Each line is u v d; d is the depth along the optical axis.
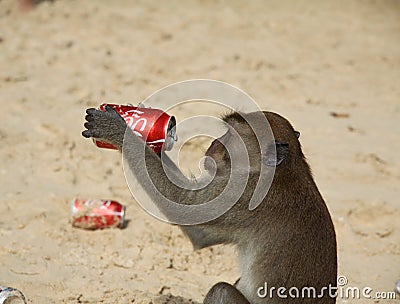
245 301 8.75
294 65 20.84
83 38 21.25
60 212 12.69
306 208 9.02
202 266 11.55
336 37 23.48
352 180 14.63
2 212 12.51
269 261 8.89
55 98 17.28
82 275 10.95
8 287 9.79
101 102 17.23
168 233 12.20
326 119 17.48
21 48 20.22
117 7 24.31
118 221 12.16
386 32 24.39
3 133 15.31
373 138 16.70
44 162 14.32
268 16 24.83
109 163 14.53
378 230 12.85
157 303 10.30
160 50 20.88
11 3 23.36
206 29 22.95
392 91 19.72
